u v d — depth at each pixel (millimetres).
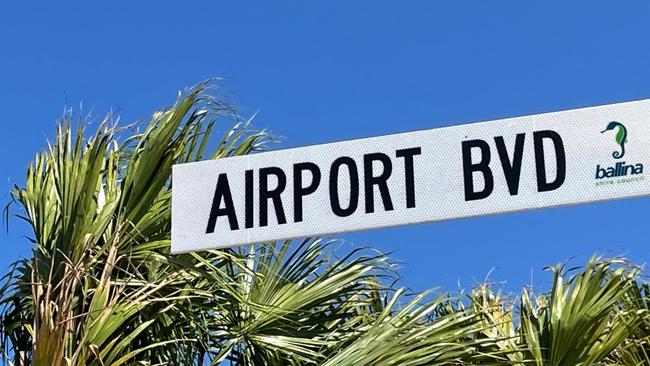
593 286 4941
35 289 4051
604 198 2266
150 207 4516
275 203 2535
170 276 4191
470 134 2428
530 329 4949
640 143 2262
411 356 4105
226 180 2586
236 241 2535
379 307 5430
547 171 2338
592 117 2332
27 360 4340
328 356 4625
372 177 2469
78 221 4332
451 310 5117
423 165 2455
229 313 4785
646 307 5406
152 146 4523
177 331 4551
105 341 4164
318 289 4910
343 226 2469
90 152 4465
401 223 2434
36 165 4727
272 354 4828
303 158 2553
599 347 4992
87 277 4012
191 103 4680
